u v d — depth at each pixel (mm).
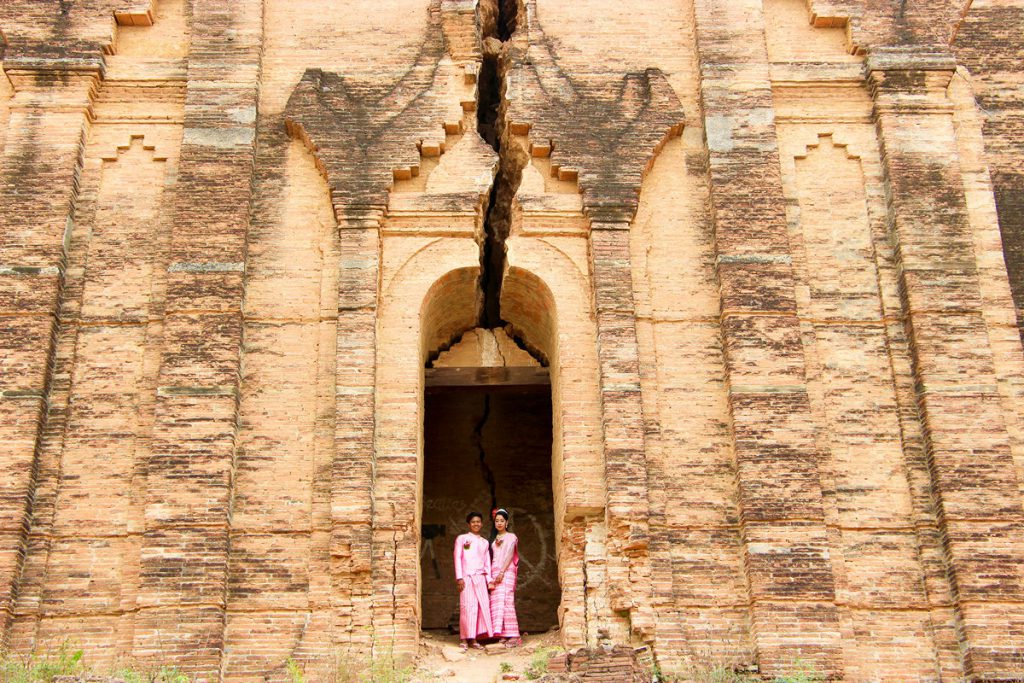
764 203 20781
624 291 20156
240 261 20125
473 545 20016
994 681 17641
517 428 24953
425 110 21594
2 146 21406
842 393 19781
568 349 20000
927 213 20844
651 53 22453
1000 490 18875
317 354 19859
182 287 19859
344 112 21531
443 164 21328
